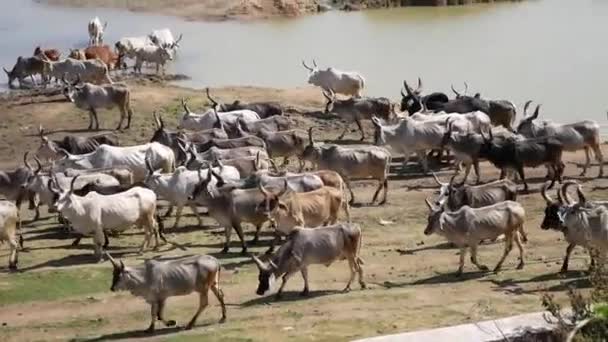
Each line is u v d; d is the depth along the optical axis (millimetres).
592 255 22078
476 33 59906
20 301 24656
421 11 67688
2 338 22344
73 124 43062
